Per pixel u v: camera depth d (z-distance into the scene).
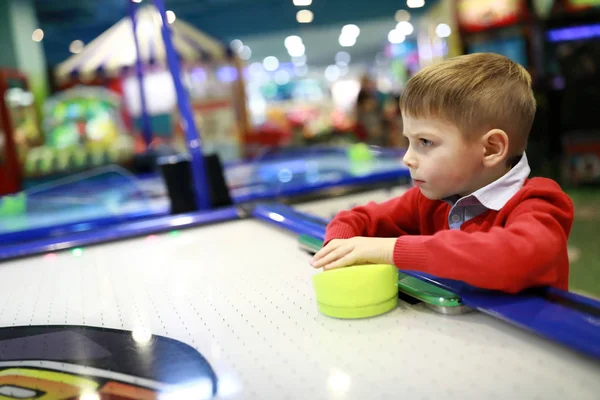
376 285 0.64
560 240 0.64
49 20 7.42
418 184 0.77
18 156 3.99
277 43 10.84
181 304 0.76
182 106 1.42
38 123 5.04
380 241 0.71
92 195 1.89
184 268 0.95
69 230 1.39
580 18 4.15
